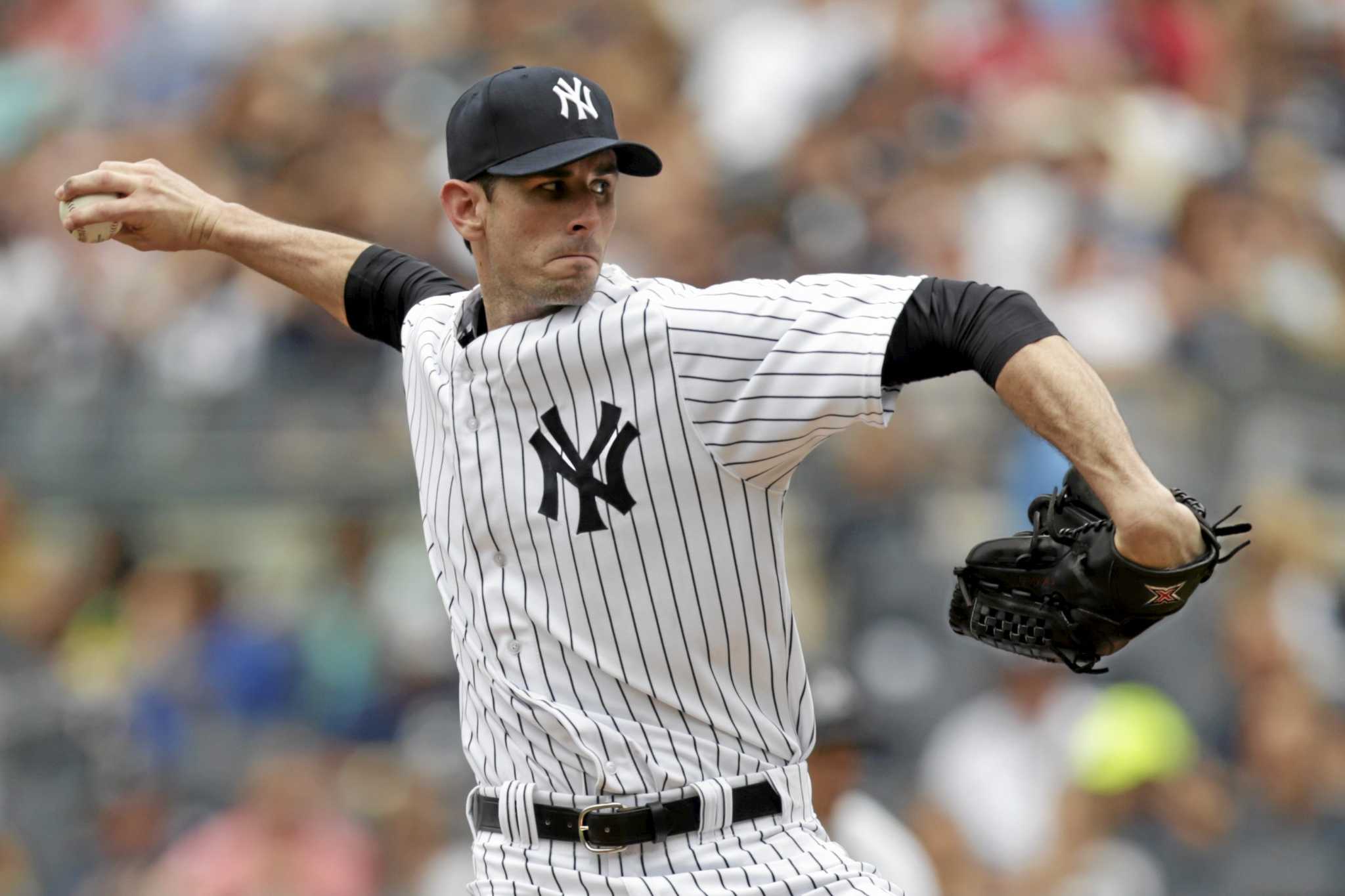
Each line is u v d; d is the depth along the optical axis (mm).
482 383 9922
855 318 9094
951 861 23688
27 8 40500
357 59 35656
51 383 32094
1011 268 29594
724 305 9422
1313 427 27672
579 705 9797
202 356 31125
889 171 31516
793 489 26906
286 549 29500
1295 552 26203
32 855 27703
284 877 25844
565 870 9828
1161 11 33875
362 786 26922
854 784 16094
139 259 32969
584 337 9570
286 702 28188
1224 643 25344
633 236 31141
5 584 29953
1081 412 8555
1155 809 23859
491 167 9758
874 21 33688
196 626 28922
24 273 34594
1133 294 28891
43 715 28688
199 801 27625
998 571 9781
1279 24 35000
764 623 9812
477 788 10453
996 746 24250
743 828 9836
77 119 37844
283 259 12047
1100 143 31375
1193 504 9047
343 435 29703
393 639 28156
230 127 35438
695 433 9461
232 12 37875
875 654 25453
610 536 9625
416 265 11875
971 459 26484
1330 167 33531
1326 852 23984
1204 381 27781
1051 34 33156
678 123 33406
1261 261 30328
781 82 33375
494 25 35969
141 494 30312
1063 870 23406
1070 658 9805
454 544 10180
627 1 35469
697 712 9758
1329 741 24641
